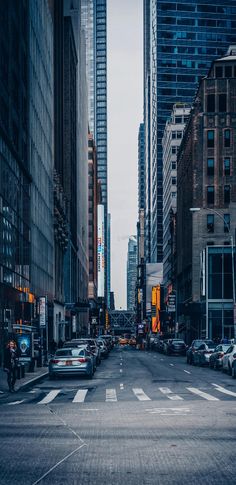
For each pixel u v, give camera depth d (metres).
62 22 108.25
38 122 72.50
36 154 70.62
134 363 54.53
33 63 69.25
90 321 165.38
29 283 63.38
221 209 98.50
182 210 117.31
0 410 19.41
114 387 29.12
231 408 19.39
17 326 37.91
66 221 103.19
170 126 159.75
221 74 104.31
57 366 33.53
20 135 59.34
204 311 88.31
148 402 21.83
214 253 87.00
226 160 99.50
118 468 10.30
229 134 99.81
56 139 96.38
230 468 10.26
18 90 58.38
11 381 28.00
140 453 11.60
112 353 91.31
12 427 15.15
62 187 101.12
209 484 9.16
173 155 159.12
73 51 124.88
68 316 106.56
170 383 31.41
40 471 10.09
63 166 109.94
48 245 81.25
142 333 184.50
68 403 21.80
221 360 41.03
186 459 11.02
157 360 61.62
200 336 89.81
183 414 17.75
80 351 34.53
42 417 17.30
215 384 30.58
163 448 12.09
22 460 10.99
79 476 9.73
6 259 50.91
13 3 56.34
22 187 60.19
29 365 38.50
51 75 86.62
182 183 118.25
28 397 24.59
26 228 62.22
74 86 127.44
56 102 96.31
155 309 170.00
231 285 86.44
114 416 17.45
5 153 50.78
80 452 11.73
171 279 138.50
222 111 100.31
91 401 22.58
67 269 106.50
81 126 147.12
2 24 50.81
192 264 98.25
